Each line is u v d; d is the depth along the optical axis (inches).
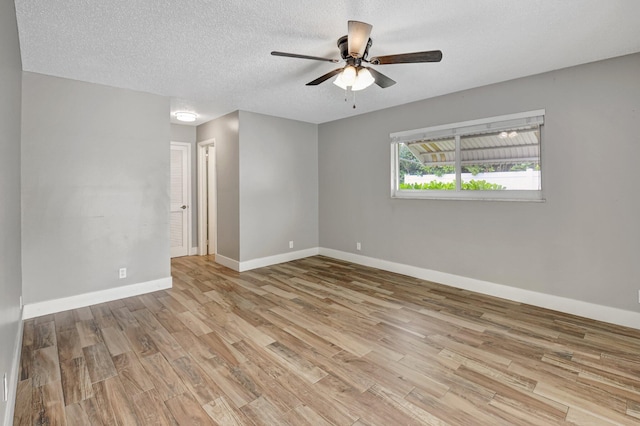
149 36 92.6
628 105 104.3
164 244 148.9
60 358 88.1
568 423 63.6
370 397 71.9
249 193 183.2
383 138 177.6
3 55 60.3
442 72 121.0
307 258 211.5
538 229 124.6
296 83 133.4
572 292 117.2
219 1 75.8
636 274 104.3
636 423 63.4
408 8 79.4
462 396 72.1
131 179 139.1
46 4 75.9
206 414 66.6
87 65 112.0
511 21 85.0
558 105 118.0
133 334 102.7
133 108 139.5
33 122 116.0
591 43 97.1
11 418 62.2
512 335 101.0
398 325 109.0
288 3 76.9
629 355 88.3
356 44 80.2
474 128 140.2
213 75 123.6
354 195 196.1
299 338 100.0
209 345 95.6
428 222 160.2
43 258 118.6
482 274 141.3
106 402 70.2
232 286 152.8
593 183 111.5
